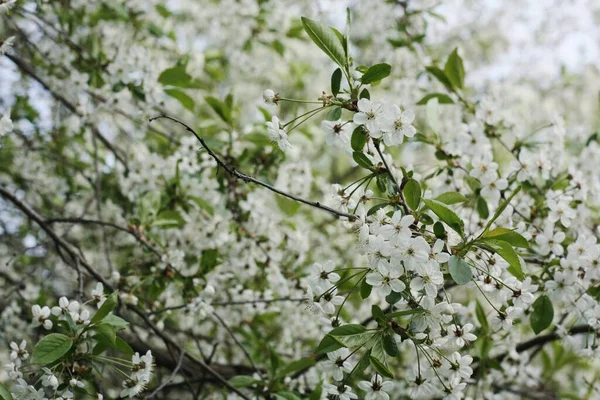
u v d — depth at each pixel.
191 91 2.34
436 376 1.42
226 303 1.69
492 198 1.57
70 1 1.86
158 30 1.94
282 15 2.17
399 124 1.40
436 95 1.74
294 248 1.77
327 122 1.43
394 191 1.43
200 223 1.75
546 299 1.50
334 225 2.12
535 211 1.61
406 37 2.01
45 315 1.48
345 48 1.43
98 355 1.48
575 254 1.49
